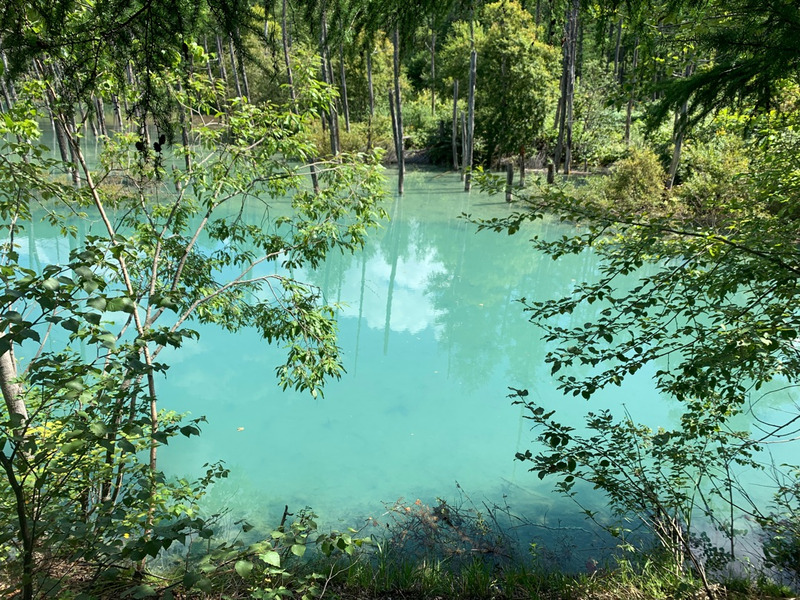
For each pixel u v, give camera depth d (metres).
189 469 6.88
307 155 6.18
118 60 2.61
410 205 22.56
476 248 17.83
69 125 4.57
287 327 5.72
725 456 4.31
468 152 24.58
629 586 4.25
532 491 6.52
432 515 5.89
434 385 9.49
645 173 16.67
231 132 5.77
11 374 4.05
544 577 4.67
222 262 6.27
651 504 4.54
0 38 2.37
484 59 27.52
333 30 3.13
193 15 2.40
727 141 14.74
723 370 3.20
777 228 3.63
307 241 5.97
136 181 5.23
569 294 13.79
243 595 3.65
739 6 2.53
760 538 5.22
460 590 4.47
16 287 2.03
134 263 5.51
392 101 27.09
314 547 5.26
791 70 2.56
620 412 8.41
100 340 2.16
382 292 14.43
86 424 2.49
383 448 7.51
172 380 9.20
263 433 7.79
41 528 2.49
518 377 9.84
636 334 10.58
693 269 3.79
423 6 3.12
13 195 4.74
